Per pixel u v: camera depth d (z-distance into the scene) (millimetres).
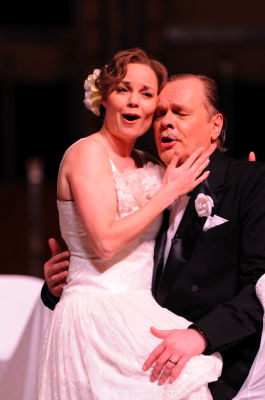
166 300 5738
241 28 24641
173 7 24547
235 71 24844
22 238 17703
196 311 5680
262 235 5512
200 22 24609
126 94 5617
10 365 7133
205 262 5680
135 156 6137
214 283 5668
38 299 7227
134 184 5516
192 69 24828
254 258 5480
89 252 5523
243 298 5379
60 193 5598
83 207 5254
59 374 5289
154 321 5289
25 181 23797
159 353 5062
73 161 5461
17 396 7211
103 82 5645
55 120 25188
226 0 24484
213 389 5523
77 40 24547
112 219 5281
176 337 5121
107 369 5152
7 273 16453
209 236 5695
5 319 7832
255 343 5527
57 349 5336
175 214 5973
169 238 5953
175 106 5805
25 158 25141
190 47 24766
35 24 24609
